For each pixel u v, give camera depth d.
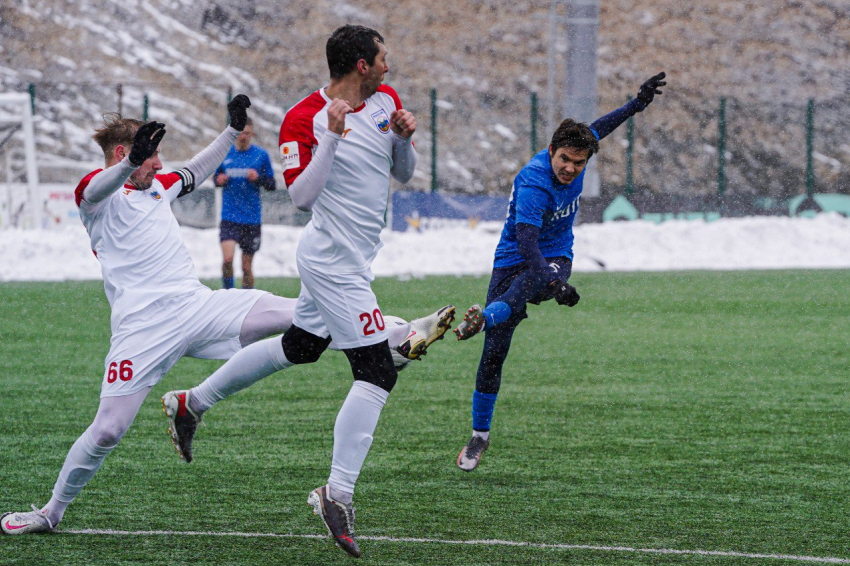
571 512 15.36
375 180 13.87
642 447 19.78
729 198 86.94
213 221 75.12
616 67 136.38
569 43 82.75
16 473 17.48
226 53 134.25
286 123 13.75
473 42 137.88
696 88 135.88
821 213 86.69
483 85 132.12
